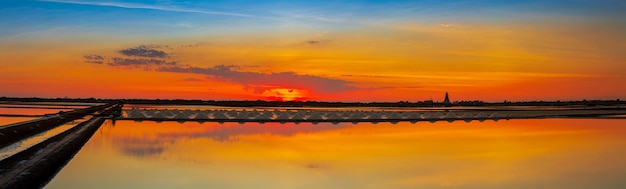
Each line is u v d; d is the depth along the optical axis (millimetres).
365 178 16562
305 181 16031
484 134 33562
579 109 90938
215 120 47594
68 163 19109
